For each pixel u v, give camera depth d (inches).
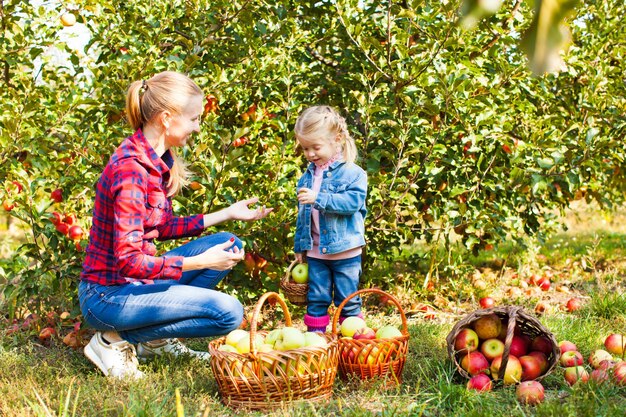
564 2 19.0
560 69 195.8
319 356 97.8
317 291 133.6
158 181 108.0
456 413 91.5
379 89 158.9
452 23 146.3
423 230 177.3
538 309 163.8
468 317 108.2
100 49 159.2
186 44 153.6
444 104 156.6
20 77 157.6
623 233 295.1
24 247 141.9
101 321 108.7
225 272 124.7
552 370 103.9
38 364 122.4
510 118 174.2
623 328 139.6
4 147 141.4
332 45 184.4
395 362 106.7
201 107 110.1
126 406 93.4
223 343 109.0
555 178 179.5
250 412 96.0
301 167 173.3
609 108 187.8
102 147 140.6
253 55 160.1
